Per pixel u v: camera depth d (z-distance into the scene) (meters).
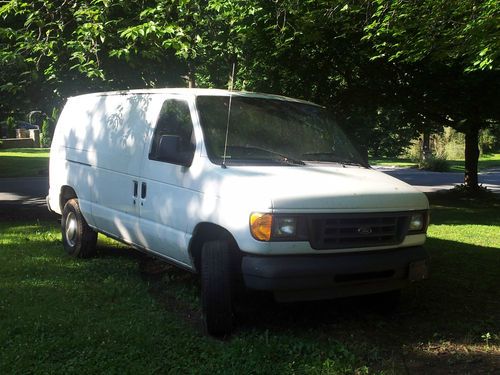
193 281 5.89
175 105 5.25
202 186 4.52
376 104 15.53
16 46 8.28
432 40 7.98
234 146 4.77
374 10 8.55
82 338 4.13
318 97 12.86
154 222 5.13
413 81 14.25
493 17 6.71
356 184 4.46
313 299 4.23
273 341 4.20
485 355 4.13
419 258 4.62
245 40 9.95
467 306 5.38
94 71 7.18
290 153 4.95
